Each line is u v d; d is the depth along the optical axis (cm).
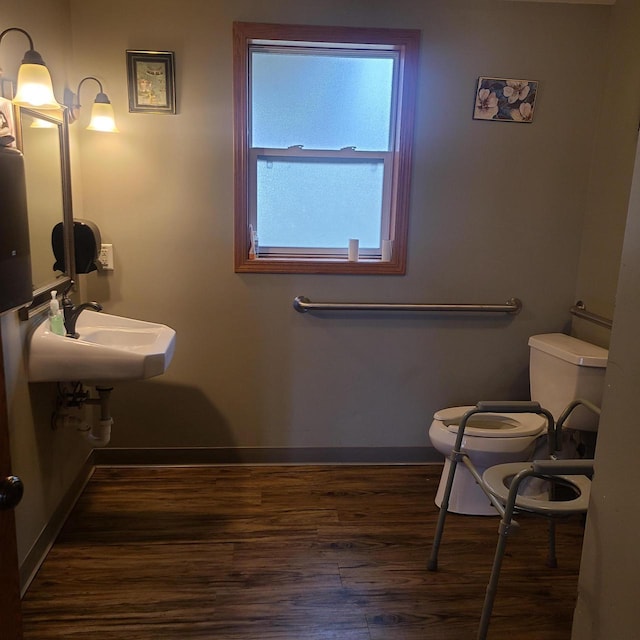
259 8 247
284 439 288
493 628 181
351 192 277
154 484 265
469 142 266
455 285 279
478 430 237
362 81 267
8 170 157
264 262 267
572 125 268
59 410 224
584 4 257
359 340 281
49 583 196
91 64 246
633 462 95
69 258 235
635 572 94
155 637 174
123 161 255
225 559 212
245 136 256
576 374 238
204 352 276
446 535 231
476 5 254
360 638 176
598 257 266
